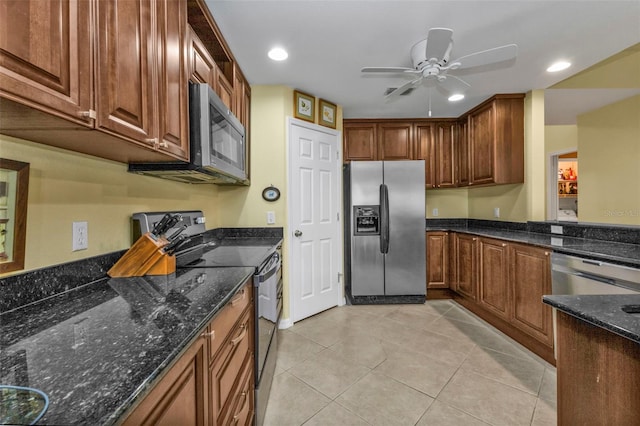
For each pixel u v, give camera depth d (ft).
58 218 3.26
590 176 11.64
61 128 2.49
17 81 1.87
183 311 2.73
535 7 5.21
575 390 2.77
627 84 9.02
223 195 8.52
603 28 5.83
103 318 2.57
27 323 2.46
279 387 5.63
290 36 6.05
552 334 6.35
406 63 7.18
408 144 11.71
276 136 8.45
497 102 9.30
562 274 6.12
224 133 5.17
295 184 8.84
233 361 3.50
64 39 2.20
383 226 10.17
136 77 3.05
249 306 4.39
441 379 5.86
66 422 1.32
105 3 2.60
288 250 8.57
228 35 6.00
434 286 10.94
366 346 7.25
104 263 3.94
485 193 11.47
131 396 1.50
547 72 7.75
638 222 10.07
